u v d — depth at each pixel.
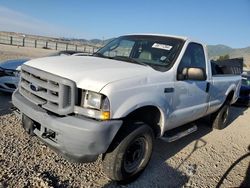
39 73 3.32
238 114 9.20
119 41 5.04
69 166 3.78
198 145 5.39
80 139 2.92
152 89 3.60
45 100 3.29
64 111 3.06
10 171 3.42
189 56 4.55
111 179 3.59
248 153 5.43
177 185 3.73
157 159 4.41
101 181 3.54
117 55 4.64
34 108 3.32
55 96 3.14
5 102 6.18
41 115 3.18
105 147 3.06
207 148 5.32
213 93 5.52
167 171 4.07
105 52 4.87
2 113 5.44
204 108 5.31
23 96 3.69
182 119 4.60
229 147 5.60
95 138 2.94
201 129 6.54
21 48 28.81
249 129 7.35
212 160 4.77
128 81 3.28
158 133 4.04
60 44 40.34
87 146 2.95
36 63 3.63
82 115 3.07
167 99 3.93
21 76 3.77
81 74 3.17
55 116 3.12
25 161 3.72
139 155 3.66
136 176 3.69
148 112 3.82
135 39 4.86
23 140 4.34
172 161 4.43
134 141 3.46
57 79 3.10
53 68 3.35
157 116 3.95
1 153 3.82
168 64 4.14
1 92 6.87
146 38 4.79
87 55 4.84
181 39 4.57
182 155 4.74
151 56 4.35
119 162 3.33
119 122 3.11
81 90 3.09
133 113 3.62
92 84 3.04
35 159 3.82
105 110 3.03
